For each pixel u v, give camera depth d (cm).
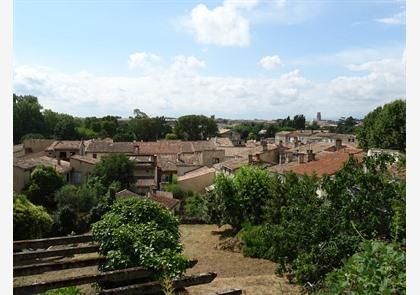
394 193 1025
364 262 416
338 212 1124
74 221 3234
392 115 4169
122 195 3906
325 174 1230
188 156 5991
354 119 12056
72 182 4903
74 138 8419
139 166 5012
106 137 8675
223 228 3272
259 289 1338
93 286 691
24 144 6438
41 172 4031
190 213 3641
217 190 2931
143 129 9506
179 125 10038
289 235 1218
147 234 823
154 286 480
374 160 1109
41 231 2647
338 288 426
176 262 768
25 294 457
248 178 2859
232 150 6328
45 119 8594
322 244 1038
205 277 499
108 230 784
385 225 1009
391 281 381
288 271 1377
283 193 2367
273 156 4606
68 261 562
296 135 8406
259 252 2398
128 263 735
